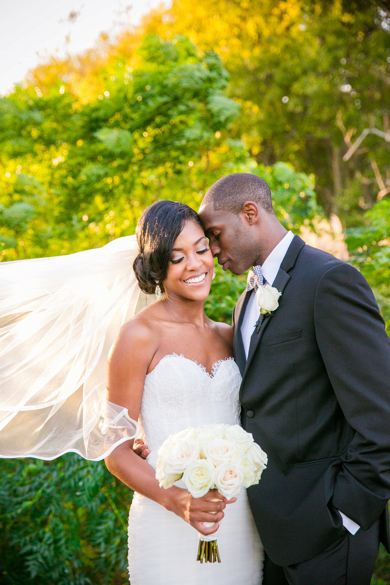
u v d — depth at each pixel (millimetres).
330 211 16438
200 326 2488
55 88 4609
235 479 1753
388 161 15727
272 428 2244
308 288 2180
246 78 14891
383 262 4363
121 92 4359
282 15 14438
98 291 2523
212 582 2334
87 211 4523
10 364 2406
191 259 2299
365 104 15430
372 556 2176
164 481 1843
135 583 2379
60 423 2391
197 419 2318
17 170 4574
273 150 16984
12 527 3367
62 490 3418
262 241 2348
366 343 2086
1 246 4012
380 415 2047
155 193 4676
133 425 2197
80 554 3520
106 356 2498
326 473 2141
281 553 2213
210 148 4625
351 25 14195
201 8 14070
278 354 2221
